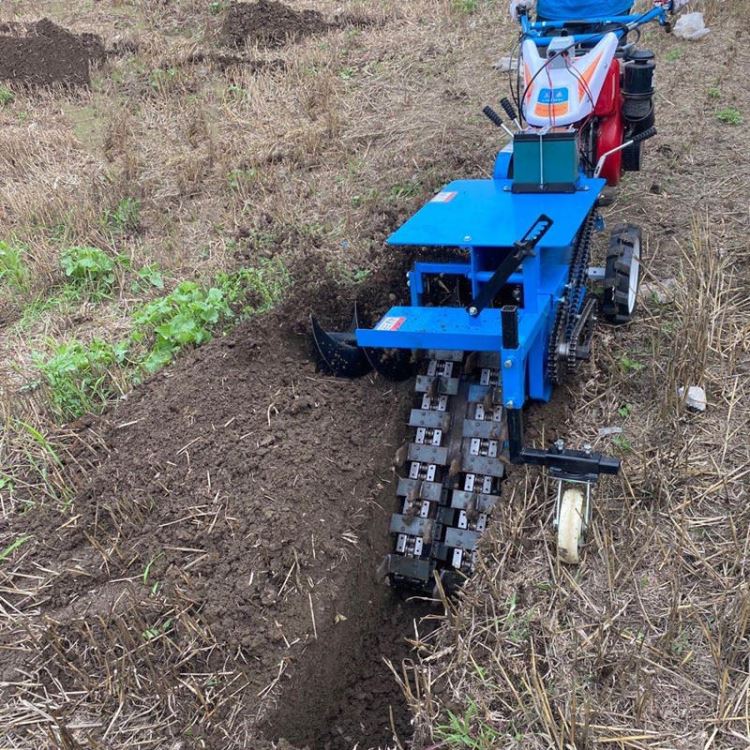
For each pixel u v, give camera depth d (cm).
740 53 905
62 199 768
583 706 319
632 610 357
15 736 338
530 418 451
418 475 458
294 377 508
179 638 369
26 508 441
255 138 867
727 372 471
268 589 388
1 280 664
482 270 430
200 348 538
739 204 631
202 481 435
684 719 314
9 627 380
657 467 415
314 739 382
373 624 434
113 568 400
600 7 589
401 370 496
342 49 1080
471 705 332
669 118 786
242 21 1168
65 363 516
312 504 427
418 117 866
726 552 374
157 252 681
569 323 447
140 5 1323
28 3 1396
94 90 1053
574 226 397
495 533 403
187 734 340
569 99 502
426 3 1200
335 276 580
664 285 551
